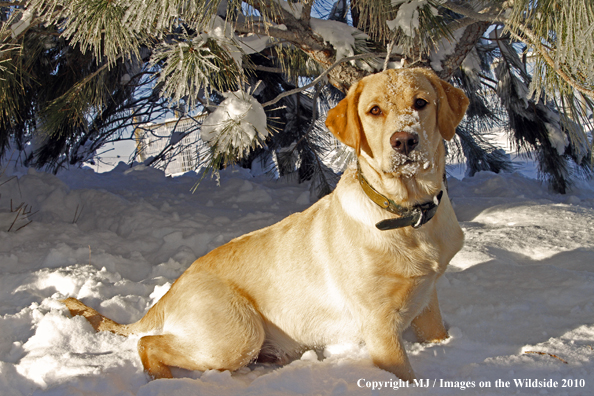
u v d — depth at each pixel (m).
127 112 7.90
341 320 2.26
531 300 2.62
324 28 3.79
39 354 2.27
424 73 2.15
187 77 2.71
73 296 3.02
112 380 1.97
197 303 2.25
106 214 4.80
